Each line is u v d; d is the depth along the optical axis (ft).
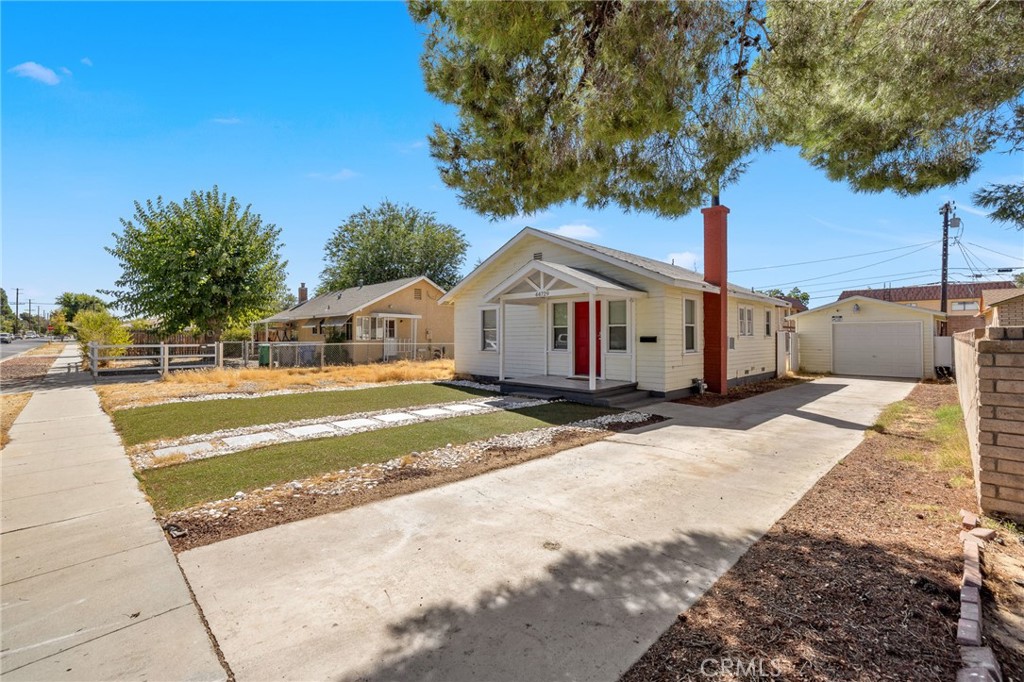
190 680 6.79
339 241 136.46
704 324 41.83
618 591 9.14
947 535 11.19
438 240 129.59
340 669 7.02
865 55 13.41
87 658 7.25
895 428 25.29
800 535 11.56
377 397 36.45
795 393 40.98
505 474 17.12
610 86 12.90
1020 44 11.53
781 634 7.59
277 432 23.66
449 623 8.17
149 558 10.65
